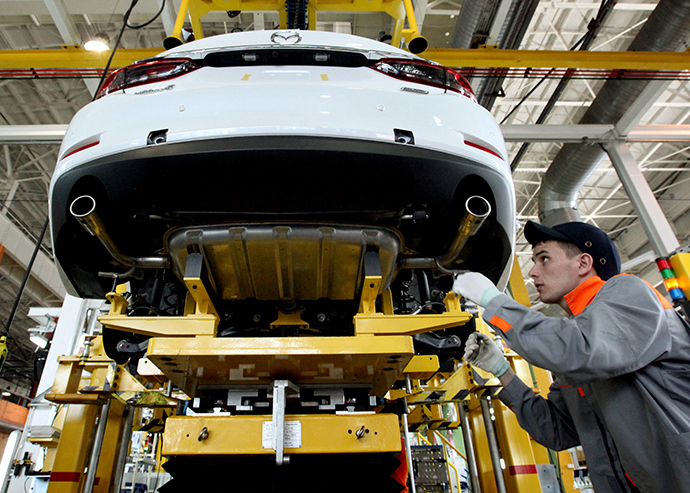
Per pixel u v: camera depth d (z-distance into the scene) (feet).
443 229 5.49
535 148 32.91
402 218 5.11
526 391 5.21
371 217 5.05
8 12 16.65
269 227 5.01
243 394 5.98
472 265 5.99
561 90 21.56
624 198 37.93
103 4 16.48
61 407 9.85
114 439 8.41
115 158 4.50
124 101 4.86
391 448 4.60
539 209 25.99
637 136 20.04
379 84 4.99
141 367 8.09
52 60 15.43
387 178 4.66
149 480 16.25
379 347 4.89
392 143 4.54
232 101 4.59
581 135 19.88
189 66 5.01
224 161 4.41
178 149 4.39
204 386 6.03
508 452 9.05
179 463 4.84
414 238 5.65
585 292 4.17
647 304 3.54
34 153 32.24
